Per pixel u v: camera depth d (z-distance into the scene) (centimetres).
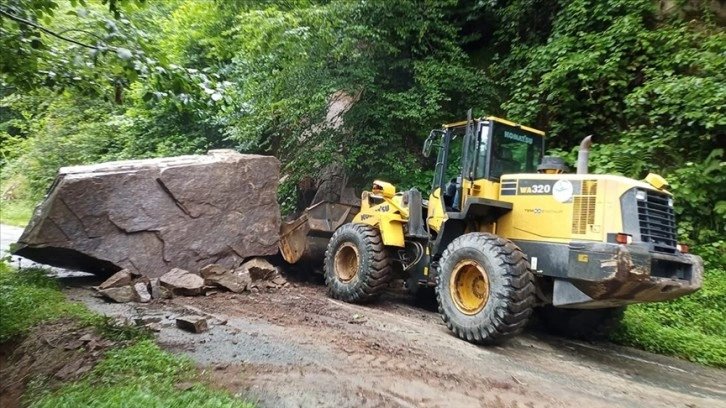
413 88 1035
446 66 1031
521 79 973
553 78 895
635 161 769
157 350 421
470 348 514
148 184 739
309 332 530
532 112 916
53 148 1778
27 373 422
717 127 736
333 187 1127
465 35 1213
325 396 356
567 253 509
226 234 787
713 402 409
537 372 457
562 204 527
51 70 488
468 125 628
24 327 513
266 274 788
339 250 745
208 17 1305
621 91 871
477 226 623
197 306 632
